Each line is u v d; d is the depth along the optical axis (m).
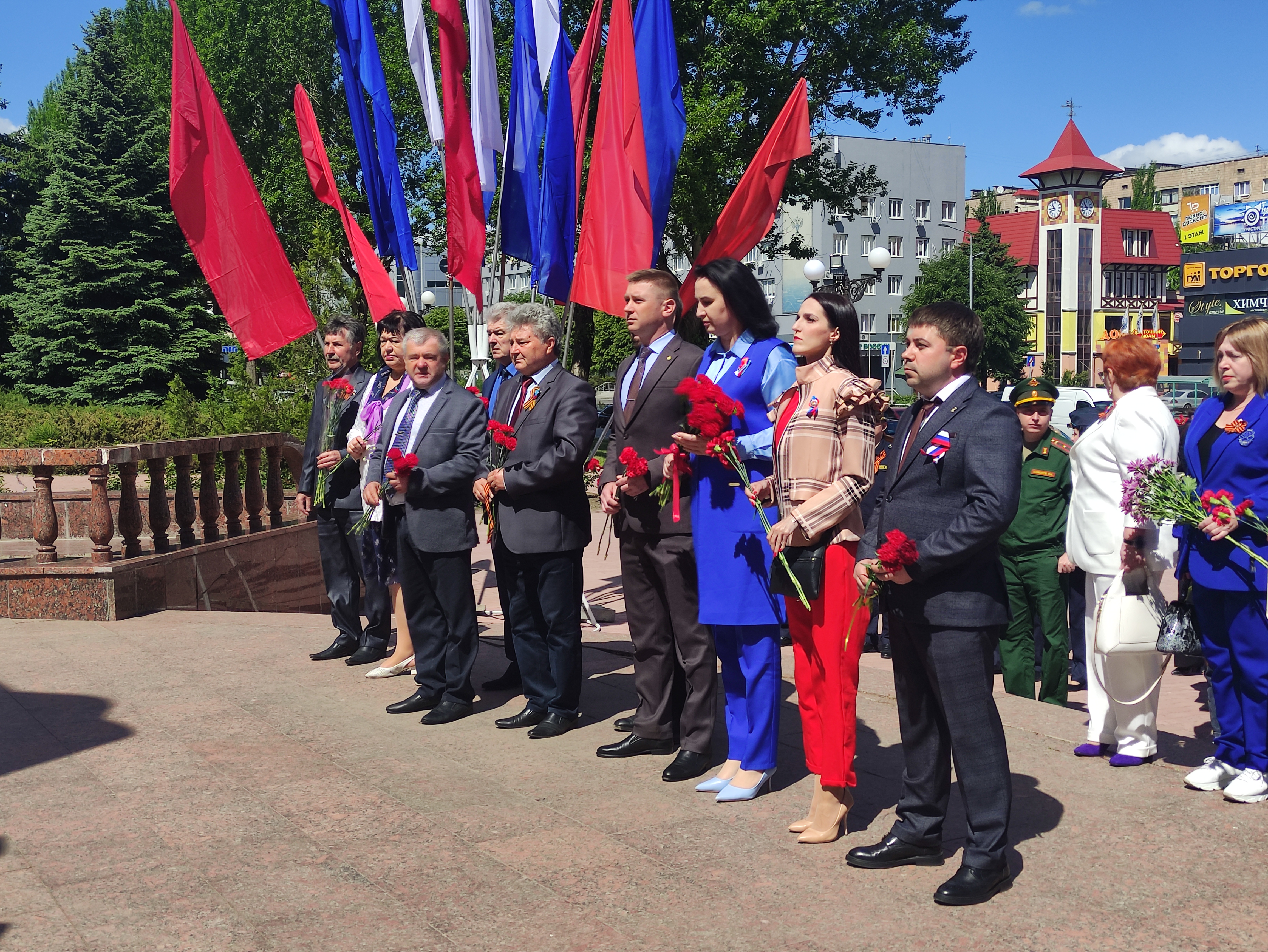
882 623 7.89
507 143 8.17
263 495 9.70
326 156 8.73
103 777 4.59
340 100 34.69
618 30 6.92
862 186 26.73
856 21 22.98
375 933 3.20
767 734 4.35
